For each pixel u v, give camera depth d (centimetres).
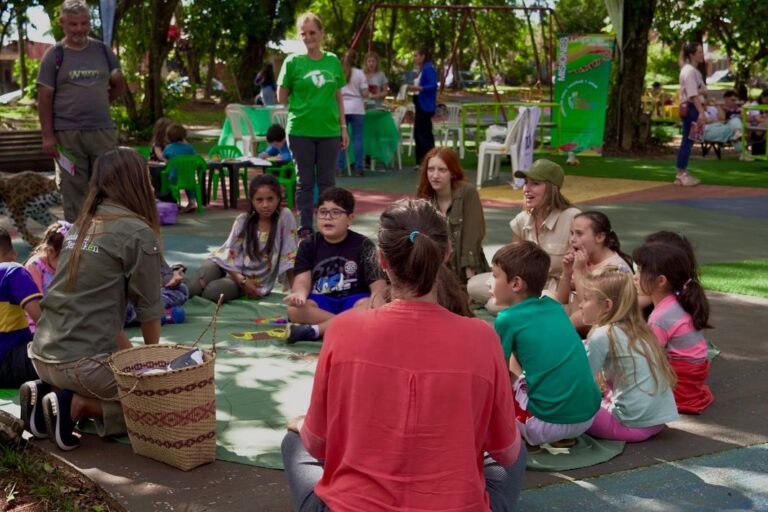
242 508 338
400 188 1224
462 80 4406
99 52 766
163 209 931
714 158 1598
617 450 394
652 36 3375
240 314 614
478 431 253
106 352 389
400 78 3644
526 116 1216
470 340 251
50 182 806
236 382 475
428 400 244
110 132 777
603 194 1159
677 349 438
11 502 343
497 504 289
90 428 411
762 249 822
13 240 859
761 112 1647
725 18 1973
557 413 378
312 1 2602
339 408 253
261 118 1478
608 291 403
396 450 244
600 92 1573
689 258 448
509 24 3953
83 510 340
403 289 255
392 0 3453
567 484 362
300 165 851
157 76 1964
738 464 383
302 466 301
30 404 394
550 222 583
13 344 452
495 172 1282
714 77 4656
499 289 394
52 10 1911
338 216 552
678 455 392
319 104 834
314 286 562
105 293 387
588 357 399
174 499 345
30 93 2761
